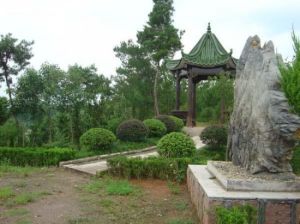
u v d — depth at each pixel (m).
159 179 12.08
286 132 7.03
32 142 19.61
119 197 9.98
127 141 18.73
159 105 36.22
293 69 7.75
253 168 7.88
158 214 8.60
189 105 24.36
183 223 7.85
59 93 19.61
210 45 24.61
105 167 13.48
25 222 7.89
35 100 19.70
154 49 33.03
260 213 6.75
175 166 11.84
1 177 12.39
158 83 35.97
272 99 7.28
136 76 36.31
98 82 22.39
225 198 6.81
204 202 7.34
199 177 8.88
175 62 26.25
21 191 10.52
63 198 9.85
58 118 19.78
